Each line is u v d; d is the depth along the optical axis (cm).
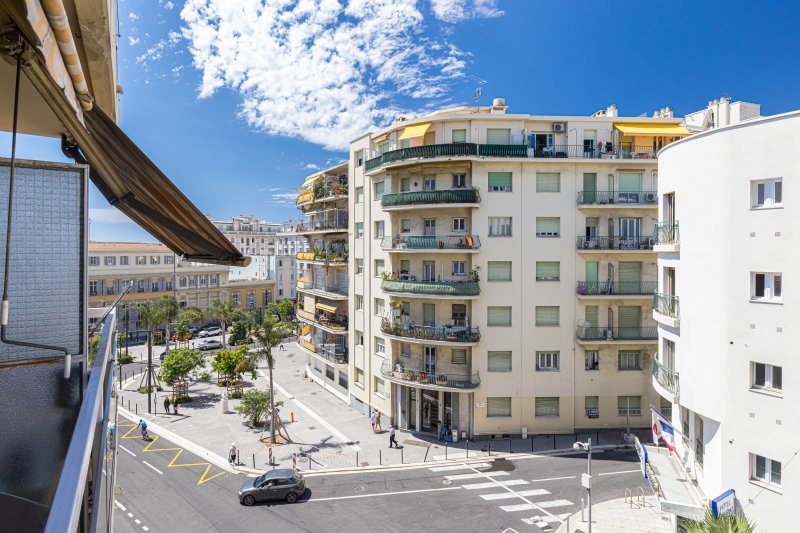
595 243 3008
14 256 359
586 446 1822
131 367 5450
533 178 3041
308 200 4484
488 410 3083
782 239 1291
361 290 3691
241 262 582
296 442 3086
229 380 4372
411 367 3198
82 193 392
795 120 1272
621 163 3039
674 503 1516
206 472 2656
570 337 3058
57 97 328
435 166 3072
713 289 1466
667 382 1711
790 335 1269
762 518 1301
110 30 470
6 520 342
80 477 251
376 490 2405
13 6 237
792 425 1255
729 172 1420
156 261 7250
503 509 2192
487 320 3050
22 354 360
